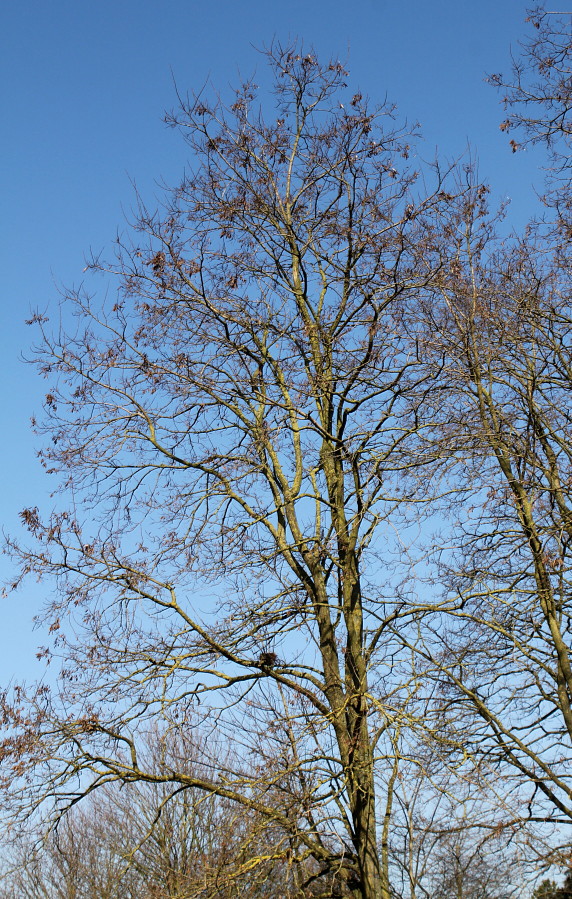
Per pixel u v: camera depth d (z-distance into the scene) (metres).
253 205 12.88
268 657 11.13
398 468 11.21
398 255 11.73
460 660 11.48
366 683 10.87
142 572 11.36
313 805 9.57
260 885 10.35
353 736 10.35
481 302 12.15
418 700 10.76
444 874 10.98
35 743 10.25
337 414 12.48
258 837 9.86
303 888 10.35
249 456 12.70
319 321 12.92
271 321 13.29
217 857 10.84
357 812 10.38
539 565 11.55
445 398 11.88
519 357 12.68
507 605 11.30
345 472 12.21
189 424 12.88
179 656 10.93
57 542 11.09
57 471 12.24
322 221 13.10
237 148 13.31
